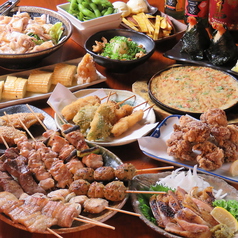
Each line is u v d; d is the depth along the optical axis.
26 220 0.81
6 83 1.11
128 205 0.88
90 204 0.83
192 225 0.79
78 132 0.96
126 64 1.15
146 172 0.95
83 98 1.06
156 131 0.99
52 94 1.07
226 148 0.92
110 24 1.29
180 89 1.11
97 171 0.88
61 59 1.27
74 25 1.29
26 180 0.88
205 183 0.88
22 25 1.26
